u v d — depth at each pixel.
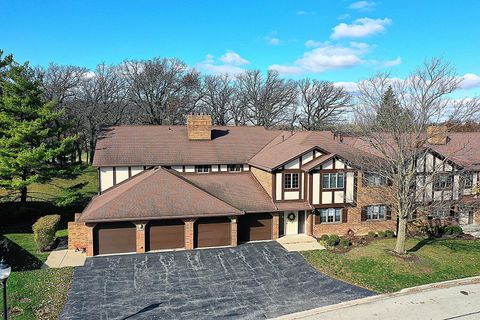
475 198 32.88
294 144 33.16
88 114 54.16
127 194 26.59
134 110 61.94
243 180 32.53
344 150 31.77
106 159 31.83
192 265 23.64
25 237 28.55
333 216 30.58
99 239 25.28
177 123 63.09
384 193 31.03
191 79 65.38
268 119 70.88
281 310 18.11
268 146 37.19
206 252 25.94
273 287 20.70
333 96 70.81
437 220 32.69
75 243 25.95
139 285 20.70
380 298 19.47
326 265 23.80
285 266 23.66
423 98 24.77
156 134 36.47
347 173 30.30
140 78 61.09
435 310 18.12
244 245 27.55
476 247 28.48
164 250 26.22
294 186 29.86
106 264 23.59
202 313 17.77
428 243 29.06
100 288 20.23
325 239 28.06
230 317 17.42
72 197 31.12
